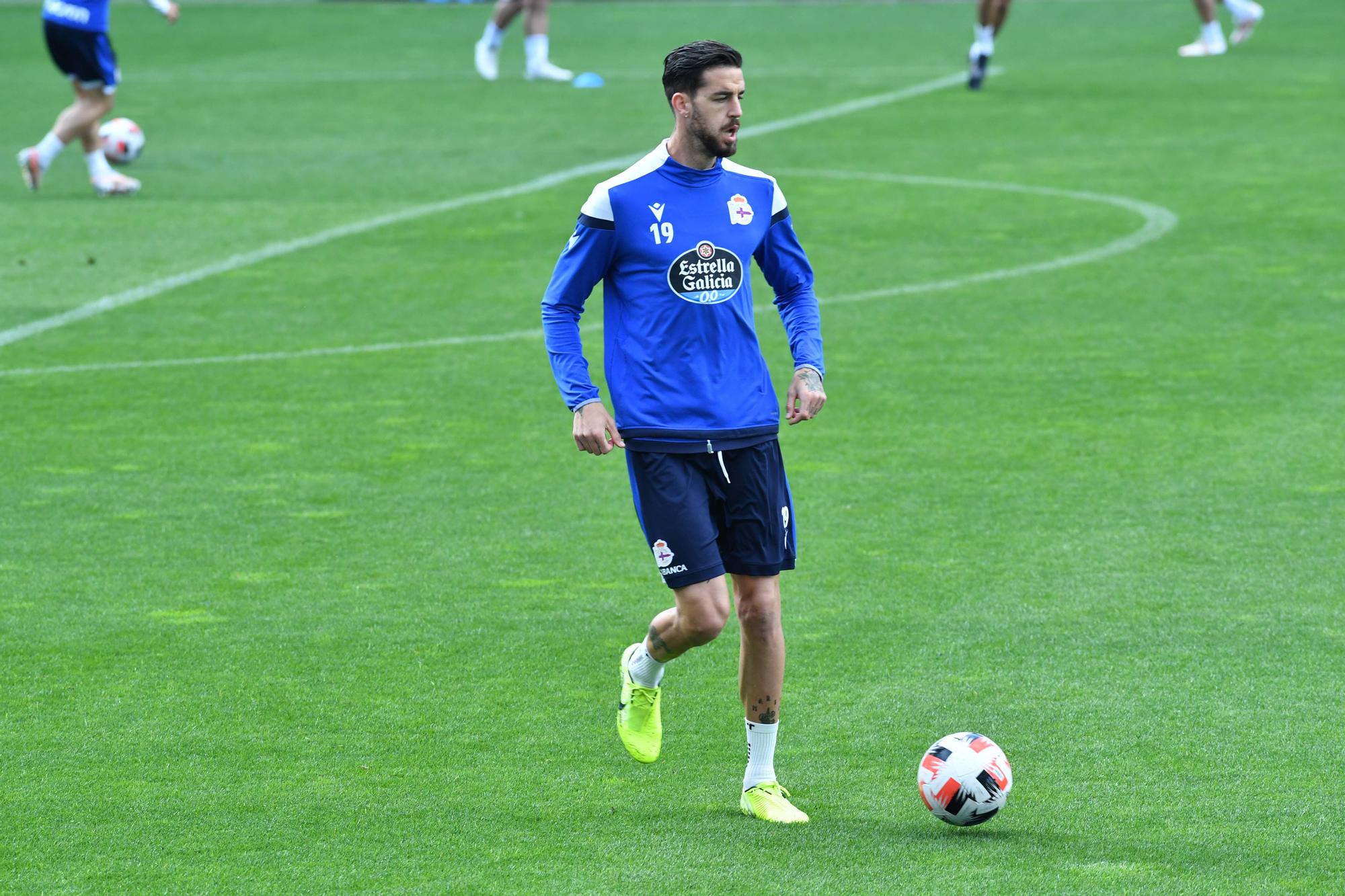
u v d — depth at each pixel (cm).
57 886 1552
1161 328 4056
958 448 3136
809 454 3112
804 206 5616
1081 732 1920
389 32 11638
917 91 8300
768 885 1534
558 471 3038
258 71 9606
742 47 10494
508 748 1908
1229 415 3328
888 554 2570
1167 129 6994
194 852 1628
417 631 2286
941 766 1652
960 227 5275
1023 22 11694
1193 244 4975
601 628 2298
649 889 1528
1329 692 2025
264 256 4991
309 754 1889
